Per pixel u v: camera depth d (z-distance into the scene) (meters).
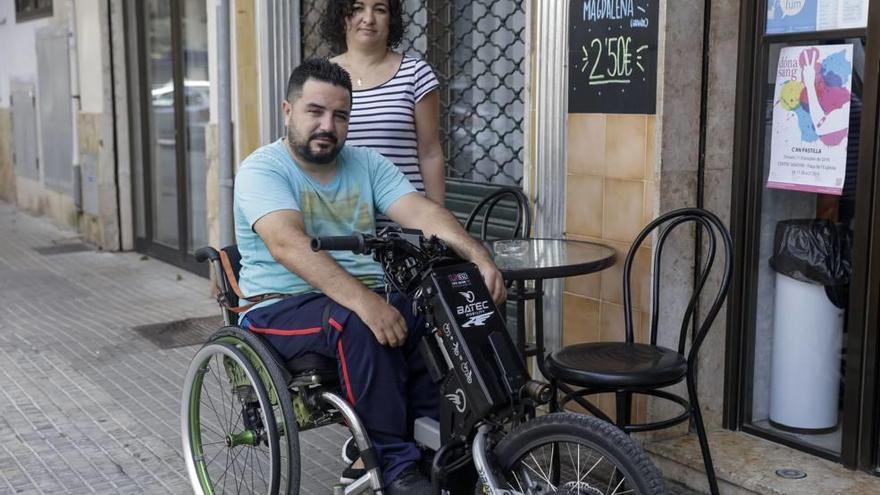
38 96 11.23
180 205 8.38
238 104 6.55
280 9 6.18
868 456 3.56
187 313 6.91
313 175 3.21
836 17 3.54
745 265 3.92
